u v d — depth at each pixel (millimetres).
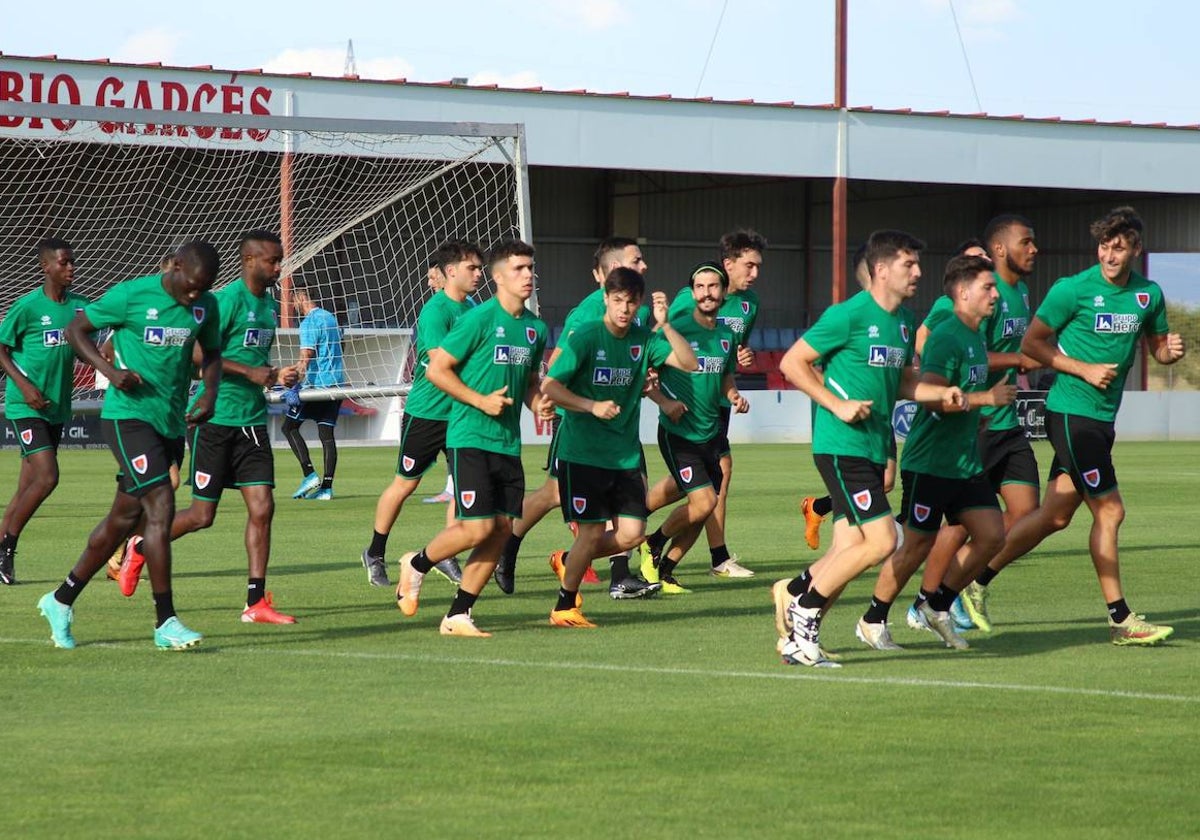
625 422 13617
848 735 9055
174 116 25078
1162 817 7352
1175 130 67188
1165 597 15758
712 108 60594
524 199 26734
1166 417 59844
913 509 12094
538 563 19047
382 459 43938
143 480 12102
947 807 7512
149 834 7031
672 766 8312
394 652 12227
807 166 62219
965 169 64500
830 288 80562
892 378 11430
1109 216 12844
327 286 52094
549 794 7742
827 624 13859
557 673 11211
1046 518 13141
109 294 12156
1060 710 9797
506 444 13047
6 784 7914
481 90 56375
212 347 12820
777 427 55219
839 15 62094
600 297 14484
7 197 50969
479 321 12867
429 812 7402
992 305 12156
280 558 19297
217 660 11789
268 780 8000
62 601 12297
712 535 17812
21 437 16594
